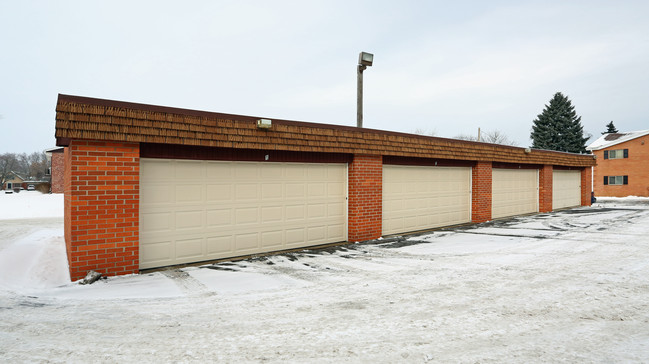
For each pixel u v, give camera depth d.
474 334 4.16
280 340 4.01
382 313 4.85
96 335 4.14
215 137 7.77
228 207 8.54
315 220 10.07
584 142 54.31
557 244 9.98
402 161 12.05
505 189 16.70
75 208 6.36
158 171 7.57
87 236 6.48
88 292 5.84
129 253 6.91
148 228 7.43
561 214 18.09
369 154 10.77
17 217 20.41
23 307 5.13
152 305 5.22
